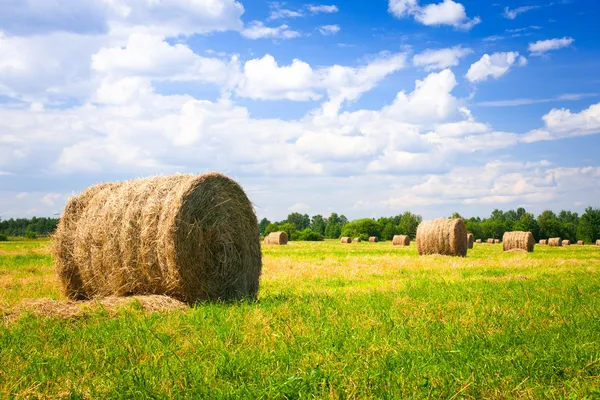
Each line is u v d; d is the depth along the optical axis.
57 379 5.02
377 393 4.49
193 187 10.85
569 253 35.44
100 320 8.00
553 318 7.98
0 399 4.44
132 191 11.42
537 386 4.68
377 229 127.06
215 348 5.91
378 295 10.63
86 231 11.62
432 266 20.56
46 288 13.30
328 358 5.47
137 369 5.10
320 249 41.69
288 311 8.40
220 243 11.26
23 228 124.62
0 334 6.88
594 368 5.27
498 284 13.02
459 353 5.68
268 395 4.43
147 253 10.77
